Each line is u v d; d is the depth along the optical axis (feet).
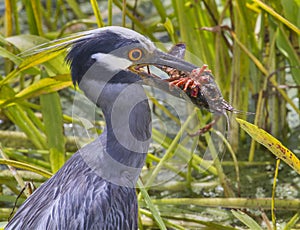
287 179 35.81
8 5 36.73
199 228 32.04
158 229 32.07
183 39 33.96
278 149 25.68
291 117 40.32
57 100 31.76
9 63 39.81
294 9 32.76
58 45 26.05
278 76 37.99
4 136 37.99
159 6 38.47
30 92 30.91
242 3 35.14
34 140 35.58
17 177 29.71
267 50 38.04
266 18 37.73
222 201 32.22
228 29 34.78
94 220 25.40
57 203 25.31
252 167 36.78
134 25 41.29
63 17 50.21
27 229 25.03
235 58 35.40
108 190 25.86
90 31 26.18
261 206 32.14
